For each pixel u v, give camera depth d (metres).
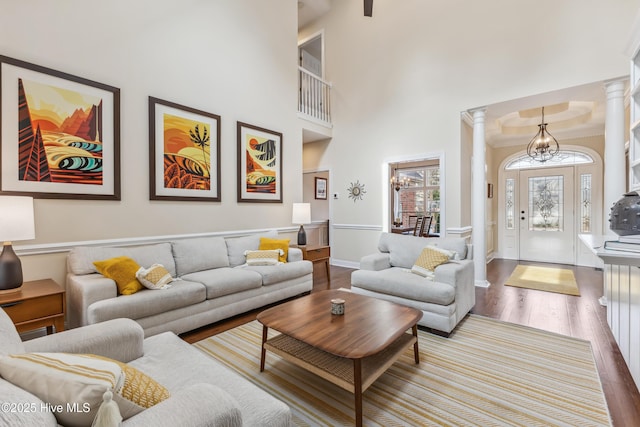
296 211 4.65
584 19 3.60
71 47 2.85
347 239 5.98
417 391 1.90
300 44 6.96
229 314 3.05
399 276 3.08
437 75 4.80
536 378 2.03
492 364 2.21
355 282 3.28
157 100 3.42
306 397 1.85
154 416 0.83
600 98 4.01
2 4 2.50
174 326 2.64
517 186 6.64
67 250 2.81
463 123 4.71
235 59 4.27
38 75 2.65
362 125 5.74
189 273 3.28
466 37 4.50
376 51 5.55
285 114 5.03
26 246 2.58
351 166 5.91
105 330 1.46
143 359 1.51
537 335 2.70
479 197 4.40
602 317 3.12
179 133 3.62
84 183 2.91
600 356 2.32
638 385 1.83
